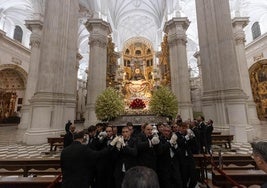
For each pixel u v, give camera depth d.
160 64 20.20
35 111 7.43
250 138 6.88
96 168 2.73
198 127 4.90
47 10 8.68
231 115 7.20
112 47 17.75
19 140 8.02
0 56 17.05
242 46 13.80
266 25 17.81
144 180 0.80
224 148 5.88
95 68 13.53
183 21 14.02
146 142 2.53
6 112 20.03
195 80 23.98
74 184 1.96
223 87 7.74
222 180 2.57
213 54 8.20
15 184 2.41
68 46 9.01
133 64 27.75
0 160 3.29
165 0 17.77
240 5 14.83
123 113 7.26
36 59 13.38
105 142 2.94
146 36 28.02
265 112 17.78
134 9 23.27
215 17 8.41
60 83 8.32
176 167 2.74
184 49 13.85
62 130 7.92
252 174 2.51
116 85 18.59
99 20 14.20
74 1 9.69
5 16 18.45
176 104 6.99
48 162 3.30
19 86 20.53
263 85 18.08
